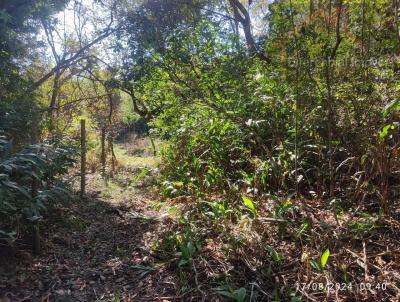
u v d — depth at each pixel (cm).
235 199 374
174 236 324
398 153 315
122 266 299
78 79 938
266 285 248
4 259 298
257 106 436
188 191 432
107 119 1040
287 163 377
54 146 404
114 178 687
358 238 274
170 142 561
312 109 373
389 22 385
